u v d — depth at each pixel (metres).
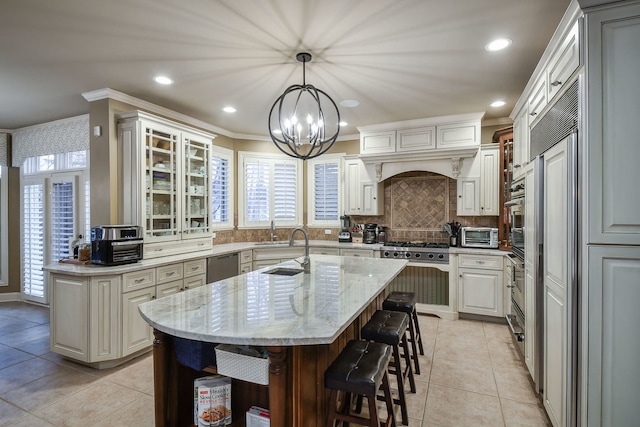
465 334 3.68
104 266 3.01
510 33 2.34
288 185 5.62
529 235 2.49
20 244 5.04
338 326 1.47
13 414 2.27
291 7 2.03
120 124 3.43
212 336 1.37
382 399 2.06
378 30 2.30
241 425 1.86
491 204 4.24
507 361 3.02
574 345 1.62
